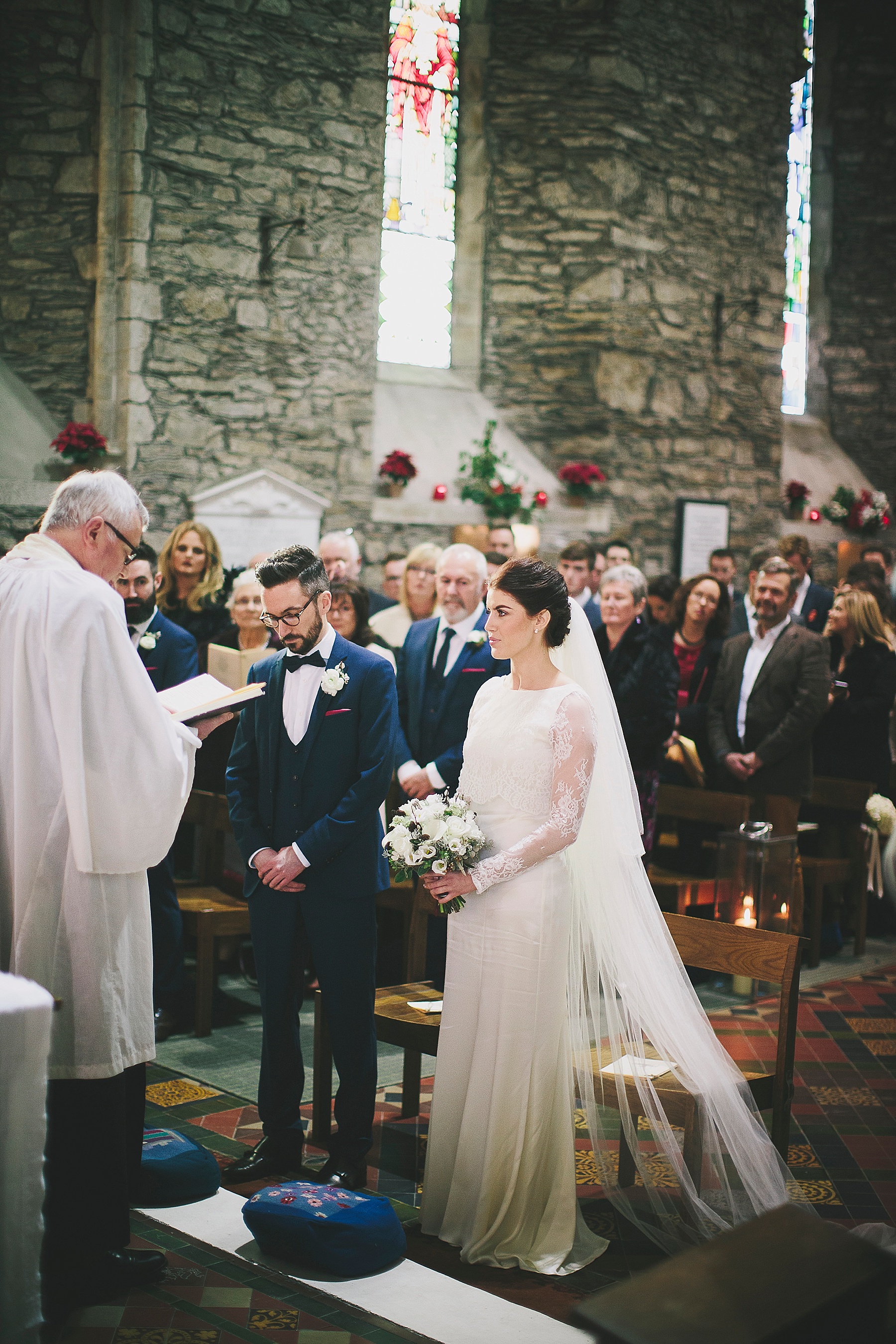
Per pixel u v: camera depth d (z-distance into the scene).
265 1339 2.30
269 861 2.95
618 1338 1.37
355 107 8.97
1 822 2.37
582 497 9.88
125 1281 2.48
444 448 9.63
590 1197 3.01
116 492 2.44
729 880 4.70
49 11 7.96
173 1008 4.10
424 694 4.17
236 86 8.44
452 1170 2.76
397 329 10.02
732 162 10.67
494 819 2.72
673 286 10.38
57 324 8.20
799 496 11.44
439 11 9.82
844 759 5.66
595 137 9.87
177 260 8.30
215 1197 2.92
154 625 4.10
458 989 2.74
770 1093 2.99
